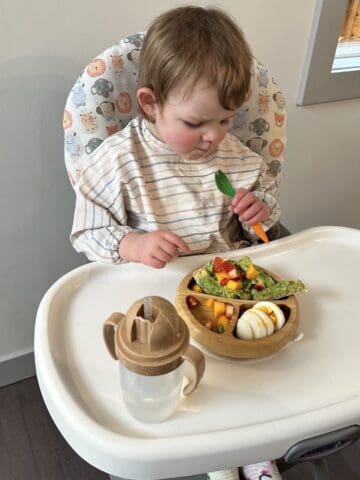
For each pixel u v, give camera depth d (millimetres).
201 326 622
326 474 792
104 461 504
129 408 537
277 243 846
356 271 815
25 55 884
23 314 1217
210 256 801
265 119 957
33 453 1119
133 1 928
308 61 1210
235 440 511
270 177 950
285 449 539
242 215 827
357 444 1170
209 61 736
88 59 947
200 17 782
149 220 842
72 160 865
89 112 832
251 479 789
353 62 1308
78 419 517
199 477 751
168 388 511
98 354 621
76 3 877
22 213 1062
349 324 701
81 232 803
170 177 864
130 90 854
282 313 650
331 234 881
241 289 692
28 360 1276
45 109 958
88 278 742
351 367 630
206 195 884
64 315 679
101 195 818
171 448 497
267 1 1075
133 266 766
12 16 837
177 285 752
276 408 567
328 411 547
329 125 1385
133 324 466
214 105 752
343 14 1162
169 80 750
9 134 951
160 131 819
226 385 587
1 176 991
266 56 1164
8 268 1124
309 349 651
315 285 776
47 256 1155
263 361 624
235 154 917
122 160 826
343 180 1552
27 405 1222
